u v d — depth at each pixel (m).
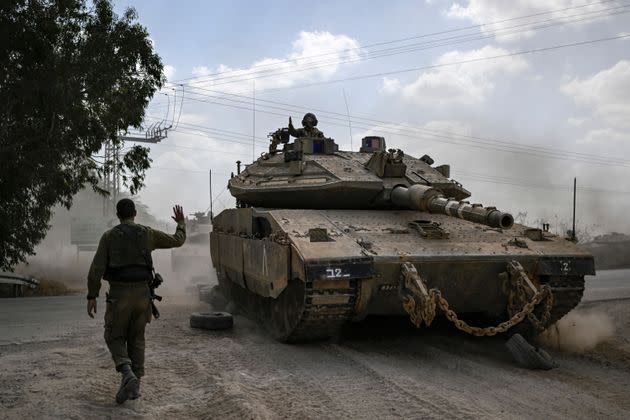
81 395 6.34
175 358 8.11
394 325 10.59
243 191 11.81
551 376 7.54
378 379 7.10
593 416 5.97
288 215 9.48
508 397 6.54
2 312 13.52
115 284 6.11
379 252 8.40
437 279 8.70
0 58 14.62
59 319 12.27
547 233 10.08
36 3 14.80
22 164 15.90
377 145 13.27
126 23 16.34
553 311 9.43
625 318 11.85
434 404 6.13
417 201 9.62
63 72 15.26
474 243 9.25
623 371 7.88
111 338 6.14
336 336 9.64
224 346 8.95
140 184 18.39
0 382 6.89
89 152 17.38
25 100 15.12
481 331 8.05
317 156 12.18
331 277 7.82
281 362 7.95
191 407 6.02
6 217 17.66
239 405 5.82
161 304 14.45
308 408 5.99
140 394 6.43
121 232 6.19
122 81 16.80
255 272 9.88
